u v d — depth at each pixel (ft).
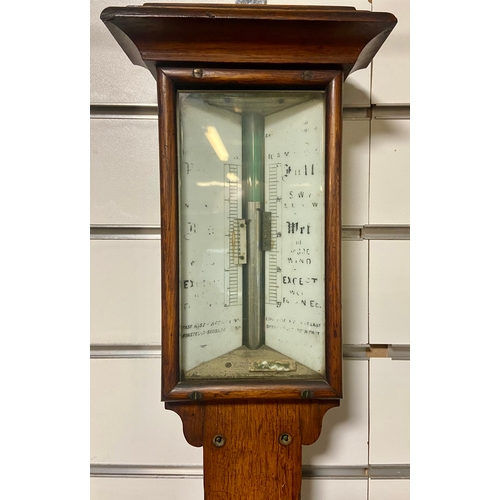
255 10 1.48
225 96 1.68
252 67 1.61
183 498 2.31
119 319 2.31
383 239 2.30
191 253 1.71
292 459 1.72
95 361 2.30
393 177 2.29
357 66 1.85
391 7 2.23
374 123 2.28
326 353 1.69
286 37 1.55
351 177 2.29
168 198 1.63
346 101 2.26
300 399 1.71
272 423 1.72
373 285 2.31
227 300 1.78
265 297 1.80
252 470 1.72
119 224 2.30
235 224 1.78
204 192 1.73
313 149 1.70
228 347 1.77
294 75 1.61
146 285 2.31
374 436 2.31
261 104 1.73
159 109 1.60
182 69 1.59
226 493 1.71
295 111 1.73
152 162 2.30
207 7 1.50
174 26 1.49
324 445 2.31
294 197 1.75
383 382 2.31
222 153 1.75
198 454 2.31
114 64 2.27
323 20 1.48
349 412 2.31
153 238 2.30
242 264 1.80
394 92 2.26
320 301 1.71
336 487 2.31
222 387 1.67
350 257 2.31
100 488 2.30
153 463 2.31
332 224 1.66
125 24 1.47
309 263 1.74
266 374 1.72
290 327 1.77
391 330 2.31
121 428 2.31
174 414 2.31
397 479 2.30
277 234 1.79
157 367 2.31
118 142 2.29
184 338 1.69
